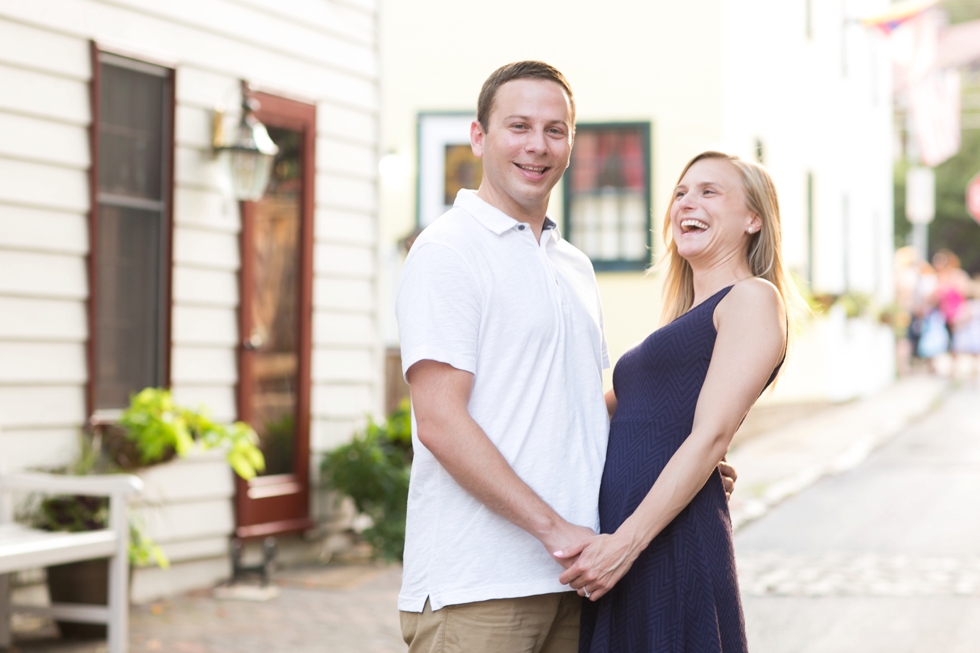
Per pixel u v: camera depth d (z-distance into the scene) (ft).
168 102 20.51
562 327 9.07
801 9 51.44
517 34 42.24
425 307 8.62
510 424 8.79
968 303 81.66
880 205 73.82
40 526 16.84
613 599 9.00
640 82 41.01
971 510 29.96
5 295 17.56
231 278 21.65
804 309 9.95
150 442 18.66
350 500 24.85
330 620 18.79
